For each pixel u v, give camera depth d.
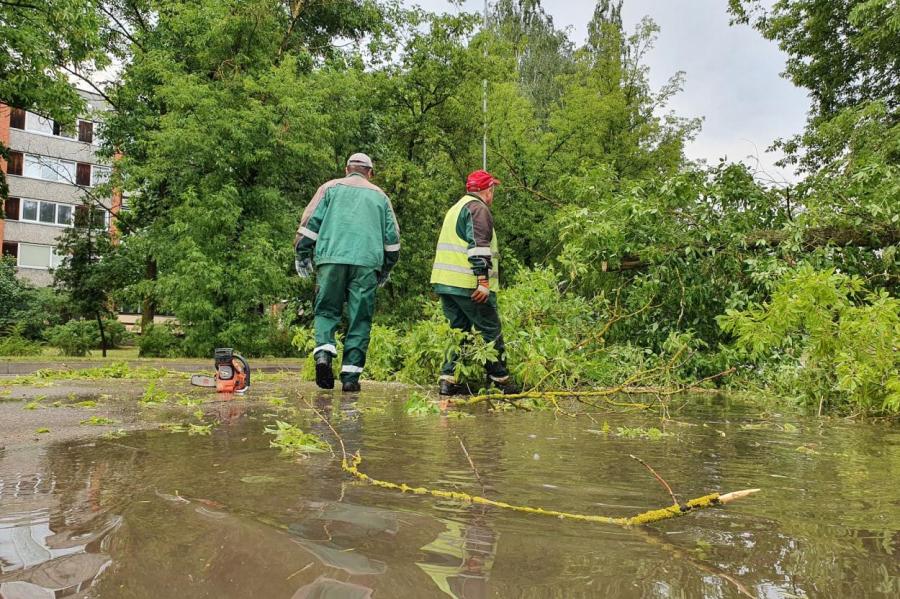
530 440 2.40
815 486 1.63
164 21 16.27
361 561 0.90
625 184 7.03
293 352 16.12
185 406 3.47
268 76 14.77
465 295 4.60
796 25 18.08
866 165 6.05
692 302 6.18
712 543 1.08
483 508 1.29
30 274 35.94
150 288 14.29
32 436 2.29
